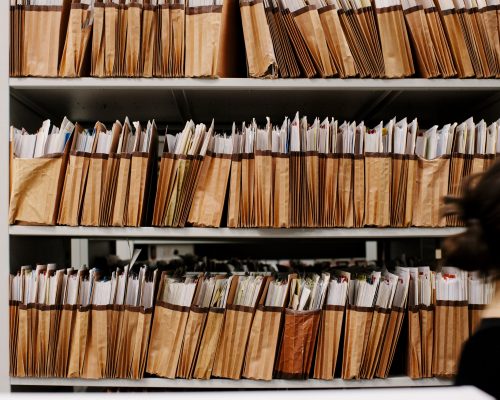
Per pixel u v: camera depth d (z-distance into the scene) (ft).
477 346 2.18
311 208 4.08
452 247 2.42
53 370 3.99
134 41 4.08
